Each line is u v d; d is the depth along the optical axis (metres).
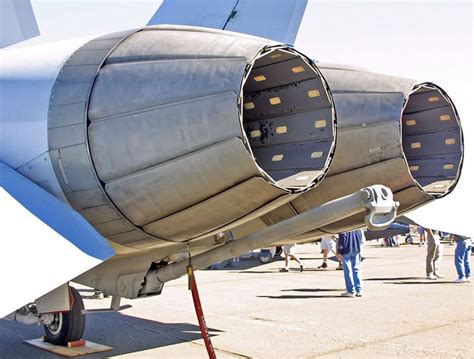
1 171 5.04
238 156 4.34
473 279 13.27
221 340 7.21
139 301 10.53
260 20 7.03
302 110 5.01
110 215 4.90
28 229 4.51
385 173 6.05
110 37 5.10
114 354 6.65
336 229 6.45
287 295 10.96
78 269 4.27
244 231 6.32
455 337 7.14
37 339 7.43
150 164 4.61
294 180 4.76
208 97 4.40
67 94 4.88
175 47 4.75
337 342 6.97
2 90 5.23
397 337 7.19
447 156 6.18
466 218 6.16
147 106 4.59
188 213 4.84
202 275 14.93
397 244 28.94
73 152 4.81
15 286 4.02
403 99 6.02
